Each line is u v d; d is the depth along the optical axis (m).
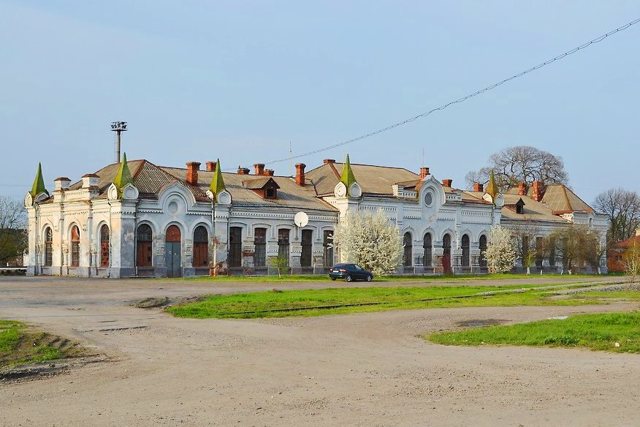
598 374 15.98
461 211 84.50
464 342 21.92
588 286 56.50
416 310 33.78
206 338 23.19
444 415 12.07
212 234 66.25
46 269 70.12
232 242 68.12
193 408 12.87
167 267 63.44
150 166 67.12
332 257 74.31
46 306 34.38
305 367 17.28
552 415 12.01
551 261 94.81
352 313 32.22
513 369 16.80
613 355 19.02
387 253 72.31
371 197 75.81
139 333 24.42
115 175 67.19
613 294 47.47
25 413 12.69
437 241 81.62
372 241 72.06
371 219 72.56
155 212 62.88
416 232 79.62
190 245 64.81
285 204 72.06
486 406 12.74
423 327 26.72
